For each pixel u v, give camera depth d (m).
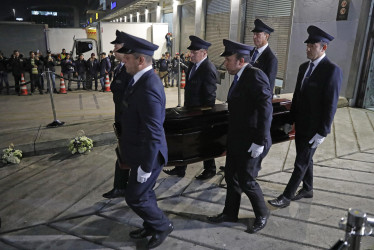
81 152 4.61
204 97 3.57
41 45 15.73
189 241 2.64
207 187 3.60
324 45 2.77
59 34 19.05
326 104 2.73
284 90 8.97
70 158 4.50
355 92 7.29
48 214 3.07
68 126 5.64
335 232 2.75
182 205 3.22
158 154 2.35
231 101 2.55
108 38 14.70
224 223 2.89
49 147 4.66
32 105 8.33
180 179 3.79
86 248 2.57
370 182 3.67
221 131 3.19
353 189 3.50
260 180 3.74
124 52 2.14
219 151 3.23
